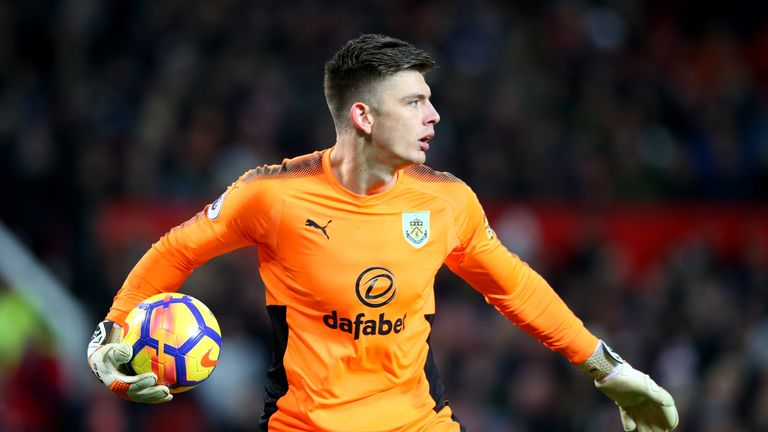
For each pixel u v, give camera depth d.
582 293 36.50
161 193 38.59
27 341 30.66
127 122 41.53
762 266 41.28
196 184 38.91
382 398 13.84
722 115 47.78
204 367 13.88
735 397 31.66
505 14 49.16
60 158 37.47
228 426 31.72
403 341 13.84
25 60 42.72
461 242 14.36
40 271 31.73
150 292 14.22
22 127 38.69
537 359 32.38
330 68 13.93
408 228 13.81
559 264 39.91
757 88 52.56
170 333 13.71
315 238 13.65
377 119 13.59
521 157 42.16
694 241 41.31
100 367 13.52
